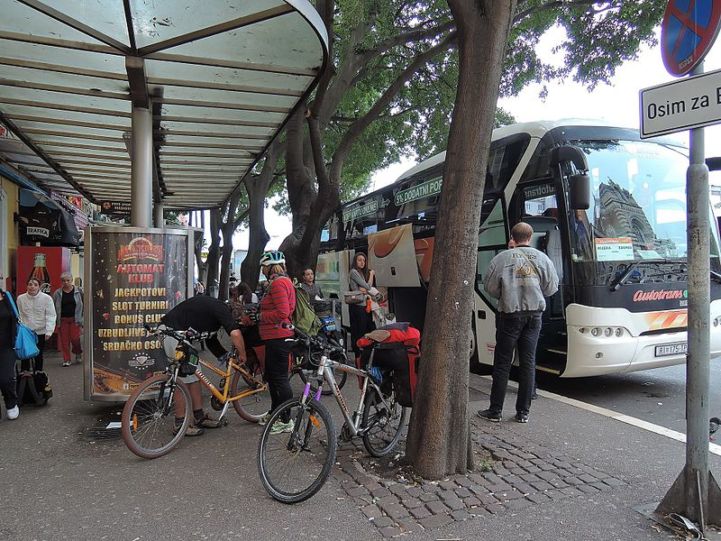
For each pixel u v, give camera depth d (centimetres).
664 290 677
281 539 325
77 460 460
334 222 1533
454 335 405
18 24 507
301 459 414
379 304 946
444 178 412
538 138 735
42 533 335
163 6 484
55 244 1273
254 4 482
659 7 991
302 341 447
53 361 999
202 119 745
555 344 696
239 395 544
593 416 576
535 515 351
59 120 739
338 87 1032
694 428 334
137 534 333
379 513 356
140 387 464
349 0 838
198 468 439
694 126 326
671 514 338
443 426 405
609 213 674
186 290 622
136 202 643
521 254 557
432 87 1473
